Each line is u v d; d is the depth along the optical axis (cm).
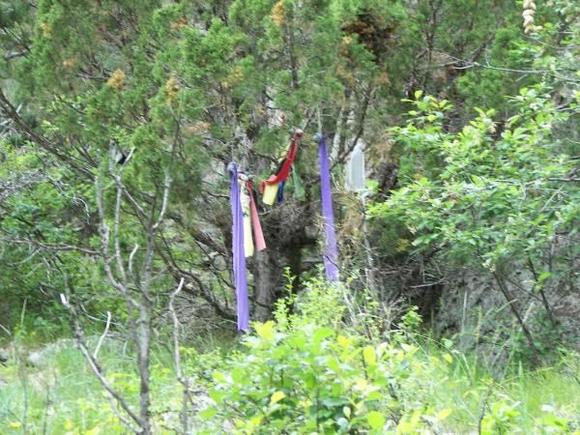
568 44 972
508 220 869
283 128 1098
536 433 595
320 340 479
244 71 1045
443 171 970
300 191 1112
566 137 1021
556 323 1037
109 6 1191
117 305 1266
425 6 1191
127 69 1205
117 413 516
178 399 613
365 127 1150
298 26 1066
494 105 1101
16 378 917
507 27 1133
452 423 621
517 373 958
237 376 482
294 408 481
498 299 1143
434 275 1263
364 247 937
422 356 830
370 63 1080
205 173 1141
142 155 1070
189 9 1127
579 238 991
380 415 436
